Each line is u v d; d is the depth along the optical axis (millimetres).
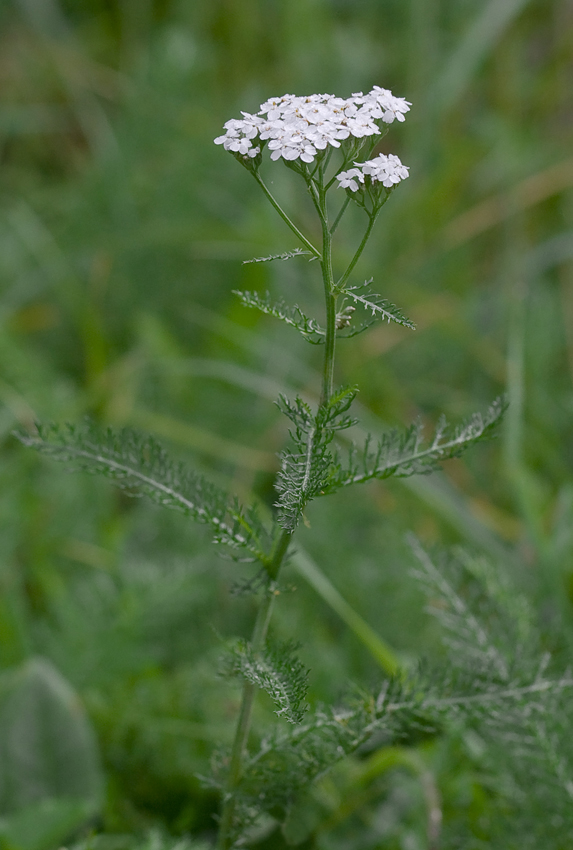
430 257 2201
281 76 2562
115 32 2826
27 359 1742
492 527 1562
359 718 1019
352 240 2166
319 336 967
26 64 2625
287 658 989
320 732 1021
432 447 998
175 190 2127
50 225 2266
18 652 1204
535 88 2689
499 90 2662
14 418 1586
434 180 2250
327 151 950
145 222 2121
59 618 1244
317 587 1166
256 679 971
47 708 1126
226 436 1766
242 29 2688
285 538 995
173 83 2252
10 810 1111
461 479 1721
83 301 1862
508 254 2146
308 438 967
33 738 1121
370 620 1324
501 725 1070
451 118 2637
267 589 1005
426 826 1118
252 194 2146
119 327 2051
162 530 1442
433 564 1134
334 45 2576
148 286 2047
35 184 2441
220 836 1038
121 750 1169
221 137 948
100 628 1213
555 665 1092
